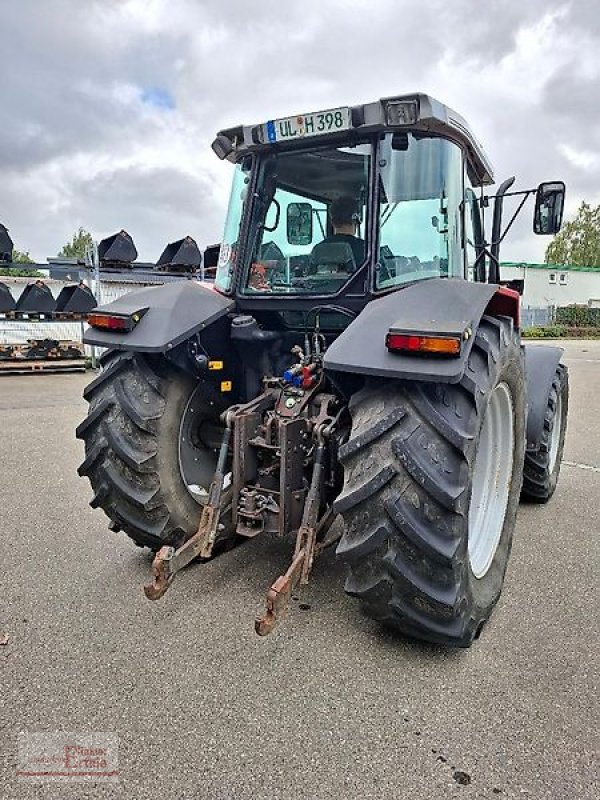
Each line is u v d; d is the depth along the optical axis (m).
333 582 2.85
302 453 2.57
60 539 3.34
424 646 2.34
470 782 1.69
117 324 2.58
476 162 3.23
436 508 2.04
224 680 2.12
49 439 5.82
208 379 2.88
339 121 2.65
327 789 1.66
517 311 2.65
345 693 2.06
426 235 2.76
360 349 2.08
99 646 2.31
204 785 1.67
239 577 2.89
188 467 2.83
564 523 3.76
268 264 3.01
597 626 2.52
